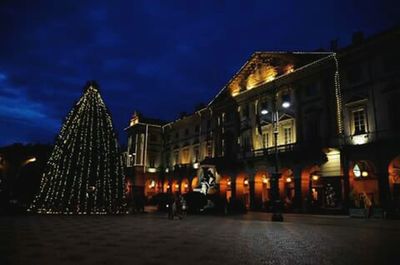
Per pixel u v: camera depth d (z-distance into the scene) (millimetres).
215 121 50625
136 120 68688
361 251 9906
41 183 27875
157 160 66312
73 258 8297
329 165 31641
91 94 29031
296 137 35781
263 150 38531
